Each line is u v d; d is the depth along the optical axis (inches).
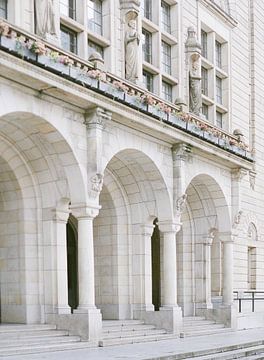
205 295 1013.8
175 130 816.3
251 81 1268.5
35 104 634.8
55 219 727.1
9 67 576.7
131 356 581.0
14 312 722.8
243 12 1248.2
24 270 719.7
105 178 847.7
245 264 1175.0
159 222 851.4
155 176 836.6
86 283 689.0
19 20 692.7
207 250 1024.9
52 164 715.4
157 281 1043.9
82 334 677.3
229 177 1010.1
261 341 786.8
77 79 648.4
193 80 1018.7
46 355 585.0
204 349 657.6
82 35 800.9
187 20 1033.5
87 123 698.2
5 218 737.0
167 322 821.9
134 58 860.0
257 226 1237.1
